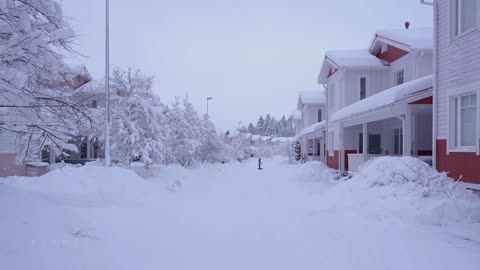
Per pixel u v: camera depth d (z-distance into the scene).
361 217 8.46
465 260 5.27
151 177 18.17
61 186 10.39
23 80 5.01
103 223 7.21
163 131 19.44
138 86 18.98
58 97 6.31
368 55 23.42
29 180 10.60
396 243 6.23
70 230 5.87
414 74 18.66
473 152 10.03
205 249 5.99
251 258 5.53
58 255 4.71
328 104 27.17
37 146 7.11
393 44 19.91
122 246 5.71
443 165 11.50
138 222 7.83
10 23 5.44
